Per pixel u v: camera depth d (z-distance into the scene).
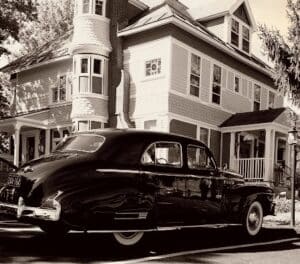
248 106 26.27
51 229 7.45
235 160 22.81
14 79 29.14
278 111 22.62
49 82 25.97
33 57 28.50
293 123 18.70
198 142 8.37
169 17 19.75
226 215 8.67
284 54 18.41
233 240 8.97
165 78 20.16
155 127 20.73
